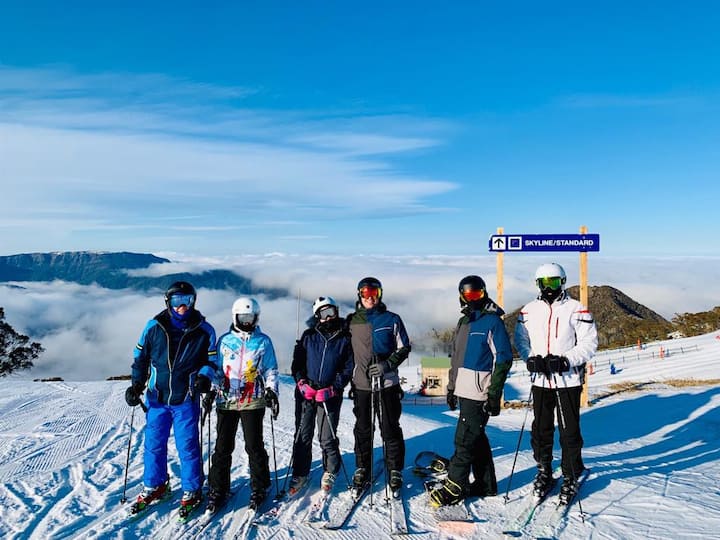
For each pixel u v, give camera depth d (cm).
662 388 1248
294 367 466
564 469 435
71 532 391
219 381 424
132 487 486
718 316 4147
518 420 947
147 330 418
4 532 392
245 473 509
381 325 447
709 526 377
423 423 775
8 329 3328
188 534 386
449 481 424
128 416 836
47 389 1148
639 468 520
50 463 564
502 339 410
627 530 378
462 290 429
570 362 417
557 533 377
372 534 385
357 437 459
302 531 391
